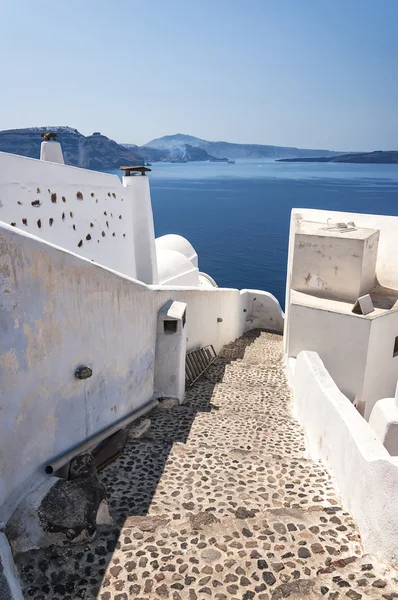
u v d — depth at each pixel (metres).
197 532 4.32
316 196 162.75
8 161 7.34
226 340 15.10
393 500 3.67
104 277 5.59
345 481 4.87
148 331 7.32
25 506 4.14
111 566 3.86
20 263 4.04
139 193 13.77
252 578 3.72
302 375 7.70
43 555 3.94
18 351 4.12
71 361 5.05
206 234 87.44
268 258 66.44
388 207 126.25
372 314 9.71
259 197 162.38
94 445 5.67
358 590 3.47
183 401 8.49
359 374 9.91
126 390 6.65
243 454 6.16
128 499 5.01
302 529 4.34
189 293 10.41
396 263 11.91
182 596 3.56
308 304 10.24
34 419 4.46
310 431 6.77
